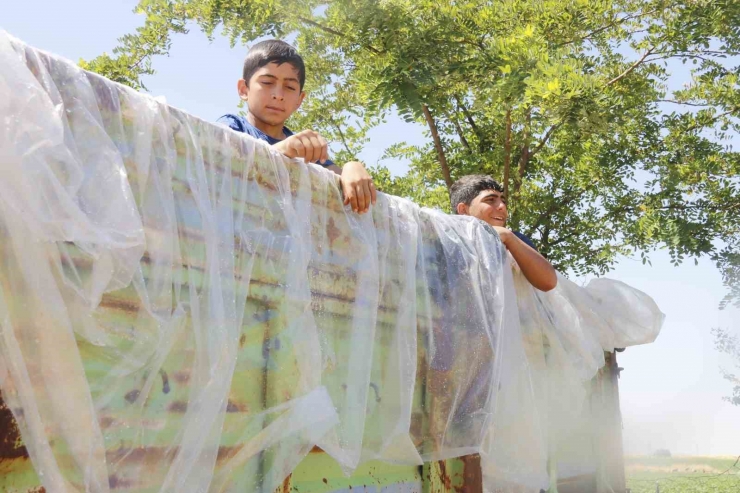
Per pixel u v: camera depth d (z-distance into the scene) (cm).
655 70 939
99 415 147
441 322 275
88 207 145
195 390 165
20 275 133
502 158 938
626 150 963
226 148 188
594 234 972
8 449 131
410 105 750
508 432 306
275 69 326
